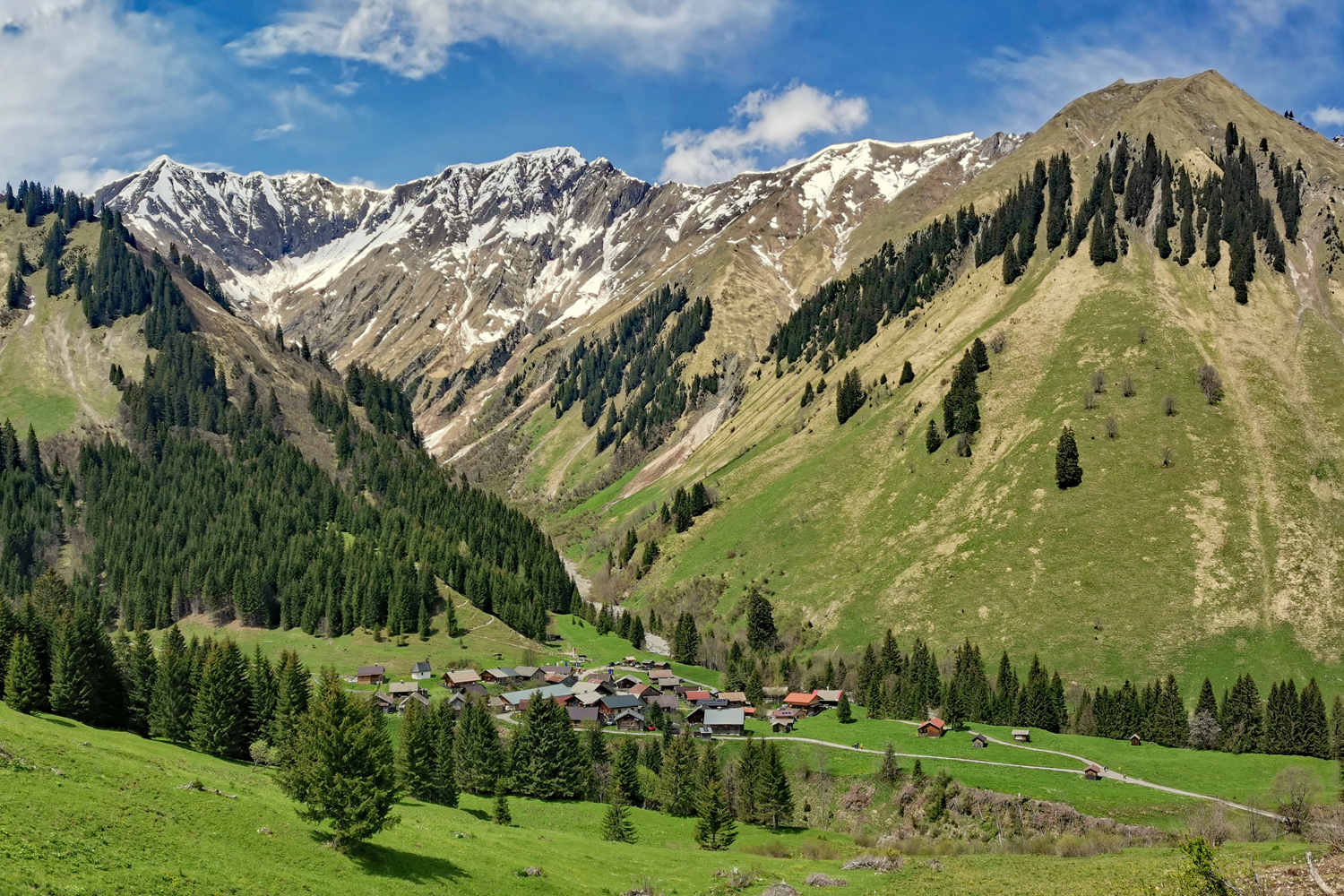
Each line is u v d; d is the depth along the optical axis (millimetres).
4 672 127438
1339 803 118125
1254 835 111250
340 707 79562
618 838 114562
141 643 138875
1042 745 158750
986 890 81375
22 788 68750
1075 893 73500
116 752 92812
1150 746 159875
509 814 116125
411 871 76875
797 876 95375
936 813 134500
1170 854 93438
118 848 64125
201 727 121562
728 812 117312
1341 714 154500
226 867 66375
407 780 116938
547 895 80250
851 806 142125
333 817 76500
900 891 85812
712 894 88875
